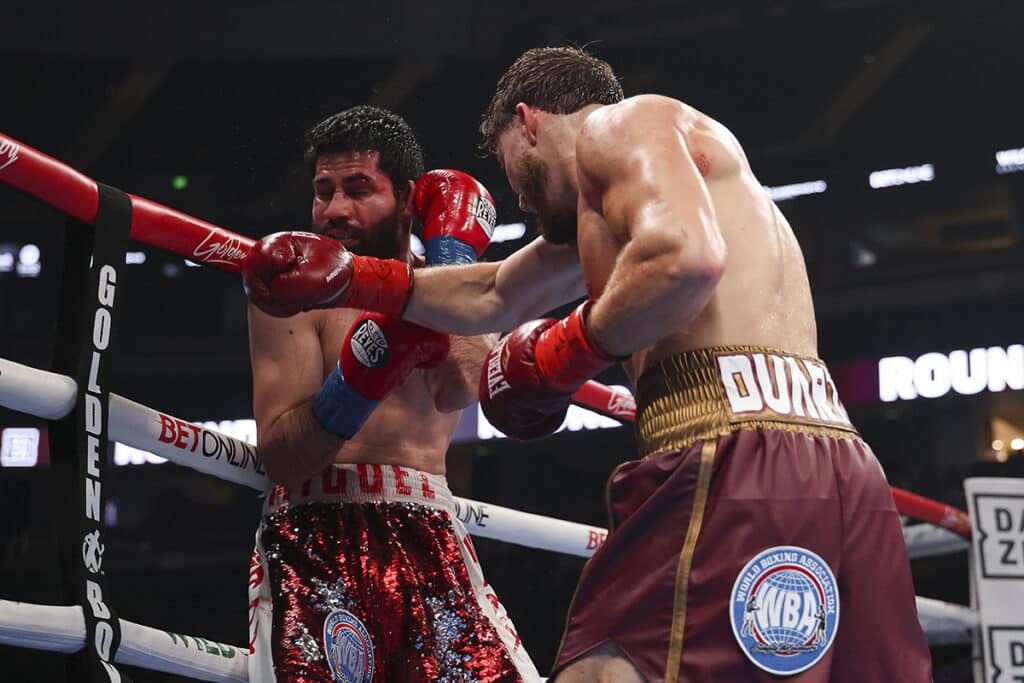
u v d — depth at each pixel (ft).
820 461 5.21
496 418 5.54
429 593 7.01
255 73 39.01
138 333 42.16
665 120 5.37
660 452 5.31
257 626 6.72
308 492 7.07
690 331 5.41
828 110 41.19
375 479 7.22
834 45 38.88
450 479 37.40
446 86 37.96
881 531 5.27
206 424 41.45
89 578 6.08
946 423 37.40
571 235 6.31
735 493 5.04
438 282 6.46
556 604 27.89
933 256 39.78
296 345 7.16
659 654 4.96
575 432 37.22
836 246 41.45
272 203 38.50
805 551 5.02
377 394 6.47
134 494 39.24
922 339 38.75
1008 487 12.84
